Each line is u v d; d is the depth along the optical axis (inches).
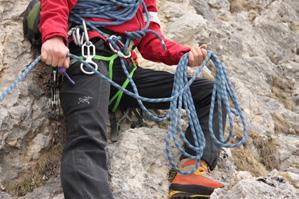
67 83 112.3
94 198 96.0
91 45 114.7
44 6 112.6
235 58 185.0
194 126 113.9
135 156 116.0
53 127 123.4
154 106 125.6
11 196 112.7
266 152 144.6
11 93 121.5
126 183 110.7
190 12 174.9
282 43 211.0
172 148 121.0
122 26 121.2
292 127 163.8
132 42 122.4
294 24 225.3
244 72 179.6
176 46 125.0
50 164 119.1
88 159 101.3
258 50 196.5
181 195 107.1
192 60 117.3
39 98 125.0
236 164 133.2
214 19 195.8
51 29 107.1
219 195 106.5
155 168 117.2
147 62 147.6
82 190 96.7
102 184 98.3
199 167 109.5
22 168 117.0
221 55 181.3
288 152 147.5
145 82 121.7
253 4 220.7
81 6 118.6
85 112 106.7
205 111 118.9
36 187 115.6
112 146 119.0
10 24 136.6
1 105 119.3
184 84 114.8
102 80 112.0
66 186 98.7
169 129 108.0
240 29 200.1
